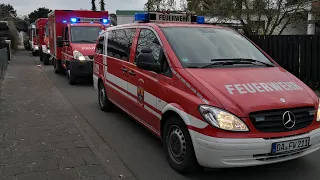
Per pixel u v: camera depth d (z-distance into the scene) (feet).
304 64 33.17
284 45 35.29
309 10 44.32
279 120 12.21
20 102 27.43
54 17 47.47
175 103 13.75
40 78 44.37
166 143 14.67
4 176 13.16
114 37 22.58
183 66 14.29
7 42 72.59
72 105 26.99
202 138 12.10
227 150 11.69
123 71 19.77
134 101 18.24
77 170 13.89
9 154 15.46
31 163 14.46
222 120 11.78
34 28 96.22
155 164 14.87
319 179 13.37
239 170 14.20
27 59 82.28
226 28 18.70
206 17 49.08
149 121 16.53
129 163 14.93
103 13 47.24
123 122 21.84
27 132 18.92
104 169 14.11
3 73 46.62
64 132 19.06
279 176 13.66
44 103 27.22
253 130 11.86
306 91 13.69
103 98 24.62
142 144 17.54
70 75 38.75
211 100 12.23
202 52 15.48
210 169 13.38
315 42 31.76
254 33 47.57
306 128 12.76
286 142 12.14
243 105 11.98
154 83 15.60
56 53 47.78
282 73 15.05
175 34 16.22
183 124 13.23
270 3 44.57
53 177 13.16
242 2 46.37
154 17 18.75
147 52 15.55
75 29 42.27
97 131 19.77
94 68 26.71
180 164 13.62
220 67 14.70
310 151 13.09
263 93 12.71
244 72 14.33
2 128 19.63
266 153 11.96
